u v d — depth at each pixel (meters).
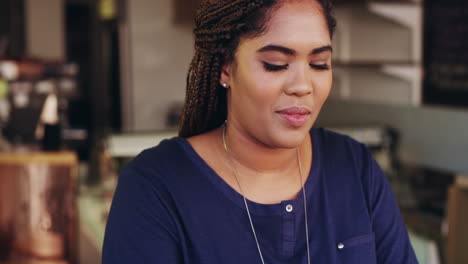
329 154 1.01
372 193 1.03
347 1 3.48
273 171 0.94
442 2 3.13
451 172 3.18
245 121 0.88
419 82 3.37
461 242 2.46
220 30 0.88
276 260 0.92
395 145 3.42
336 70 3.89
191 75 0.98
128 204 0.90
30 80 4.79
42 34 7.87
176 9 5.77
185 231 0.90
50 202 3.70
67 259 3.71
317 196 0.97
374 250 0.99
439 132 3.25
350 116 3.99
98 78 7.14
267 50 0.83
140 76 5.95
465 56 3.01
